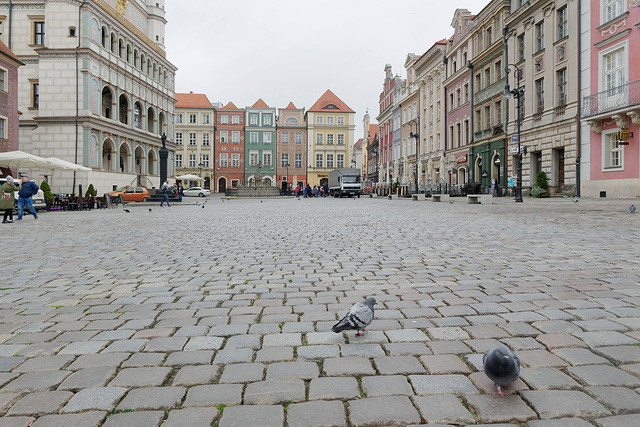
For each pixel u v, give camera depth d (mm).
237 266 6324
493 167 37594
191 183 87062
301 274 5691
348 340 3266
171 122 61531
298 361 2904
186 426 2143
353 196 53688
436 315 3832
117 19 45438
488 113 38969
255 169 89000
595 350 2979
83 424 2174
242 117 89312
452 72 46844
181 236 10258
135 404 2363
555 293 4477
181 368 2826
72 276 5770
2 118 31531
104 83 43344
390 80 71125
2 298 4656
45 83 40562
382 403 2334
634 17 22531
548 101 29453
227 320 3809
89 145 40781
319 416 2217
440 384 2539
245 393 2467
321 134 90125
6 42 42062
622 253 6809
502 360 2254
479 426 2123
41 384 2615
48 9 40375
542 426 2111
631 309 3873
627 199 22531
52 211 23562
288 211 20172
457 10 44594
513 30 33500
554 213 15086
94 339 3369
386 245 8164
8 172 30844
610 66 24516
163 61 58094
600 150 25109
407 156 61812
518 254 6902
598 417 2180
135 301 4484
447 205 24000
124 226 13164
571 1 26969
